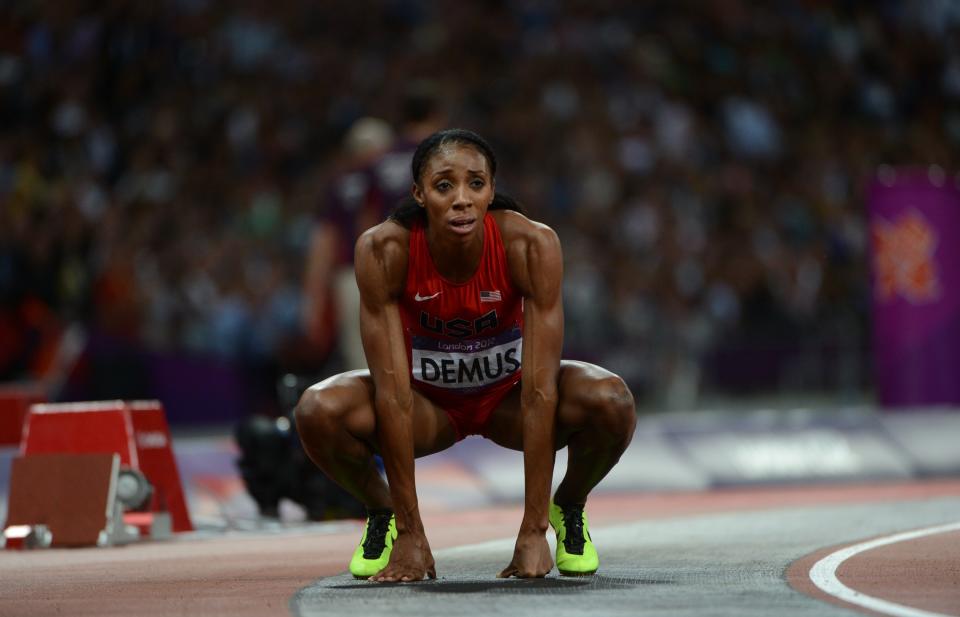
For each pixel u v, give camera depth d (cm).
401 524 1237
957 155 5153
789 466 2722
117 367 3300
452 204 1149
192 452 2248
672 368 3616
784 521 1881
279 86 4875
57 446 1778
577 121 4775
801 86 5138
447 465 2445
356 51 5022
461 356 1243
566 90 4897
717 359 3619
